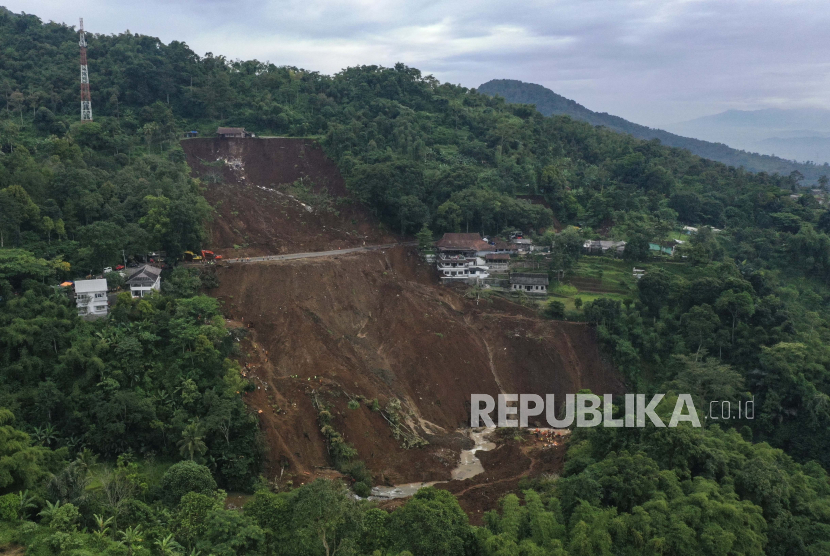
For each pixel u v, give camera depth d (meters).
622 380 89.88
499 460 69.94
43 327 67.25
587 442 63.88
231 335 77.75
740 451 62.72
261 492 47.59
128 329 71.31
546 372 89.12
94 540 42.09
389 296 96.75
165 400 65.94
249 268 91.56
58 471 54.41
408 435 72.12
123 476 52.84
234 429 63.44
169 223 91.00
